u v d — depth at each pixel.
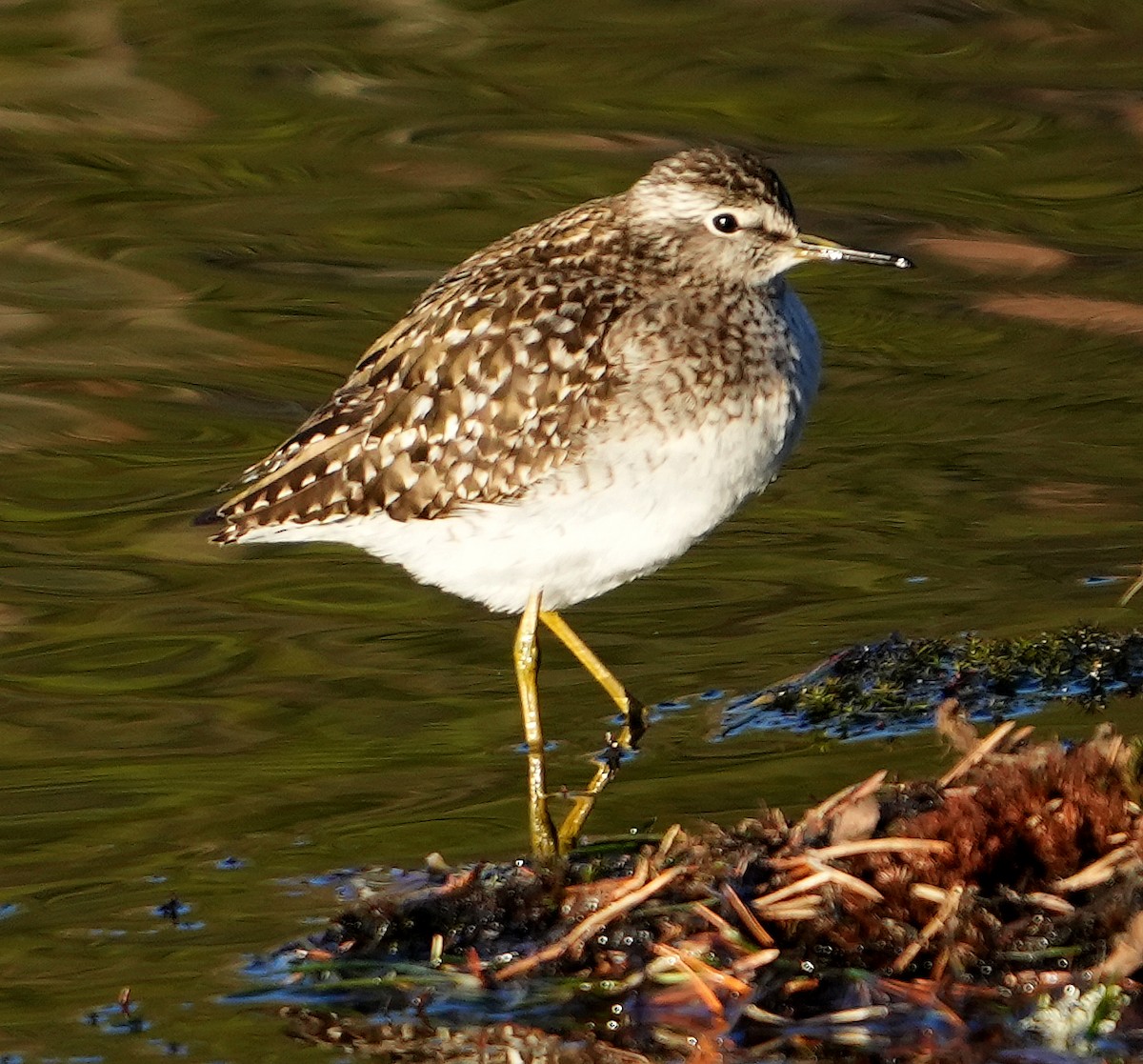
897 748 12.00
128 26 24.80
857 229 20.61
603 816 11.22
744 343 12.30
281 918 10.24
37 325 18.94
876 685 12.90
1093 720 12.25
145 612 14.39
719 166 12.70
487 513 12.23
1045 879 9.84
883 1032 9.11
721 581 14.79
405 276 19.83
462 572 12.51
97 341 18.73
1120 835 9.87
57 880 10.70
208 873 10.77
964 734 11.24
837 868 9.86
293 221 20.92
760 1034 9.16
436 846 10.98
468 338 12.30
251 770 12.06
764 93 23.41
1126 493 15.99
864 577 14.71
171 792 11.77
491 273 12.71
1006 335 18.98
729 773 11.73
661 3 25.33
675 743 12.23
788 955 9.63
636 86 23.66
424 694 13.16
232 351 18.58
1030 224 20.83
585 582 12.52
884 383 18.20
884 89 23.48
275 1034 9.23
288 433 17.20
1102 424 17.31
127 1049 9.09
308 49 24.41
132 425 17.34
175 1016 9.35
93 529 15.72
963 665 13.08
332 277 19.86
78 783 11.88
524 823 11.23
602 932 9.79
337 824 11.30
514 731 12.60
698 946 9.64
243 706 12.98
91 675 13.41
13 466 16.64
